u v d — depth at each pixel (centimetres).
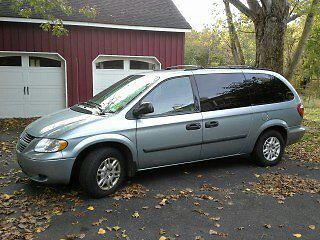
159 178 586
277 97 658
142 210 460
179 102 561
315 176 614
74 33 1360
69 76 1377
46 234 395
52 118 545
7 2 1279
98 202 485
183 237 389
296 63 1198
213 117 582
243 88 625
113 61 1455
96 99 600
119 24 1389
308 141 930
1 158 715
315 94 2544
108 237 389
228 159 708
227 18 1395
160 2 1627
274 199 502
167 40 1505
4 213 448
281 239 387
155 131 532
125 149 521
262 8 1006
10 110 1348
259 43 1024
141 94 537
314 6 1102
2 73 1316
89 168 485
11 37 1280
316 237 393
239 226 417
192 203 484
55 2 1023
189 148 568
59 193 515
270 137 655
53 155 469
